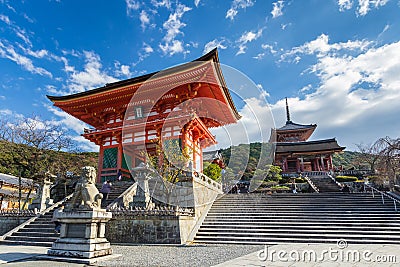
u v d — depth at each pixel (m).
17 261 6.38
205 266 5.72
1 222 12.20
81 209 6.91
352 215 11.84
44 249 8.38
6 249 8.38
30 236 10.16
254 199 14.67
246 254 7.14
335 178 27.59
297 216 11.94
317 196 15.69
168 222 9.66
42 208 13.28
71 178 18.30
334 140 38.47
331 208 13.05
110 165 19.14
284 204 13.98
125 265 5.94
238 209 13.15
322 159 37.62
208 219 11.85
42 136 21.08
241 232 10.52
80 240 6.65
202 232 10.65
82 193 7.13
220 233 10.40
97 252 6.56
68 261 6.28
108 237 10.11
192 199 11.34
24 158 20.47
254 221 11.50
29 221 11.37
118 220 10.22
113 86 19.30
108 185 13.59
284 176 30.38
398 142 15.99
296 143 39.81
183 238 9.64
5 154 21.20
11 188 24.47
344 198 14.91
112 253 7.18
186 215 10.27
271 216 12.04
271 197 15.39
